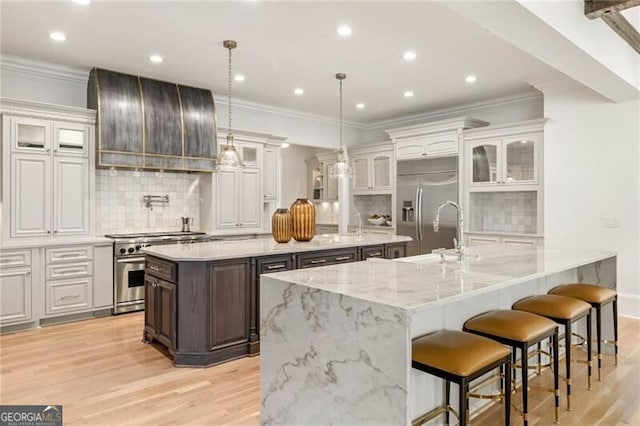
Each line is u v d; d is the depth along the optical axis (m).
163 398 2.67
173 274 3.28
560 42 2.96
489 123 6.18
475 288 1.94
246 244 4.07
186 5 3.21
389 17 3.39
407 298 1.74
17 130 4.10
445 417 2.30
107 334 3.99
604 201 4.66
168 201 5.64
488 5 2.42
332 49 4.08
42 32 3.69
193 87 5.34
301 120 6.89
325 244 4.12
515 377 2.82
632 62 3.99
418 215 6.41
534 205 5.66
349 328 1.81
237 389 2.81
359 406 1.76
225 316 3.34
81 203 4.49
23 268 4.09
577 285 3.17
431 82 5.16
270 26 3.56
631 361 3.29
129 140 4.71
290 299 2.11
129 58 4.32
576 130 4.86
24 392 2.75
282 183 8.70
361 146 7.34
